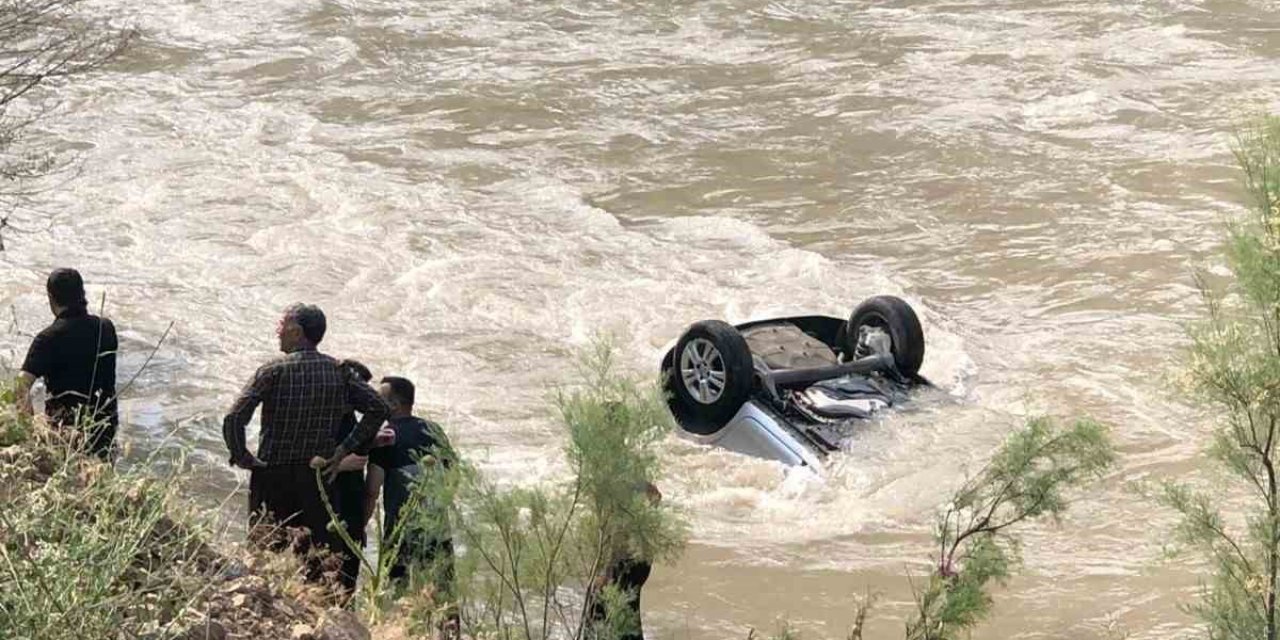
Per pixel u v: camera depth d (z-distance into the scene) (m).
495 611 5.98
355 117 22.61
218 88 24.16
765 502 10.72
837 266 16.36
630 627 5.94
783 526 10.41
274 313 15.21
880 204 18.25
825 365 11.90
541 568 5.79
